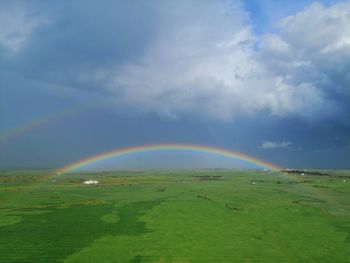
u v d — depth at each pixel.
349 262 37.69
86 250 41.78
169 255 40.00
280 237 47.28
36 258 39.06
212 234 48.84
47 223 55.72
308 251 41.28
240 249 42.06
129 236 47.94
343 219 58.47
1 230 51.25
